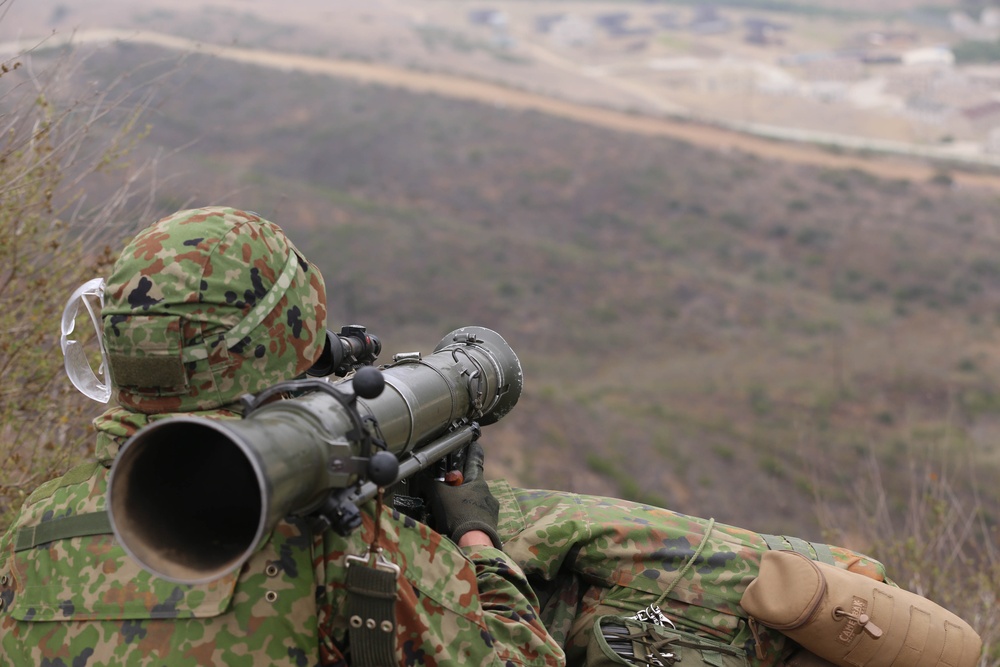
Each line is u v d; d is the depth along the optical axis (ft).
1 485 8.38
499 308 179.52
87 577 4.79
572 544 6.33
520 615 5.47
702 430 114.52
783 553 6.17
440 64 458.50
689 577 6.29
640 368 158.61
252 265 4.87
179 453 4.14
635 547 6.36
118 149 10.46
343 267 184.44
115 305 4.74
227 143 249.34
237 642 4.66
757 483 95.35
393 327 170.81
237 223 4.94
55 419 9.34
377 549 4.65
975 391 130.72
